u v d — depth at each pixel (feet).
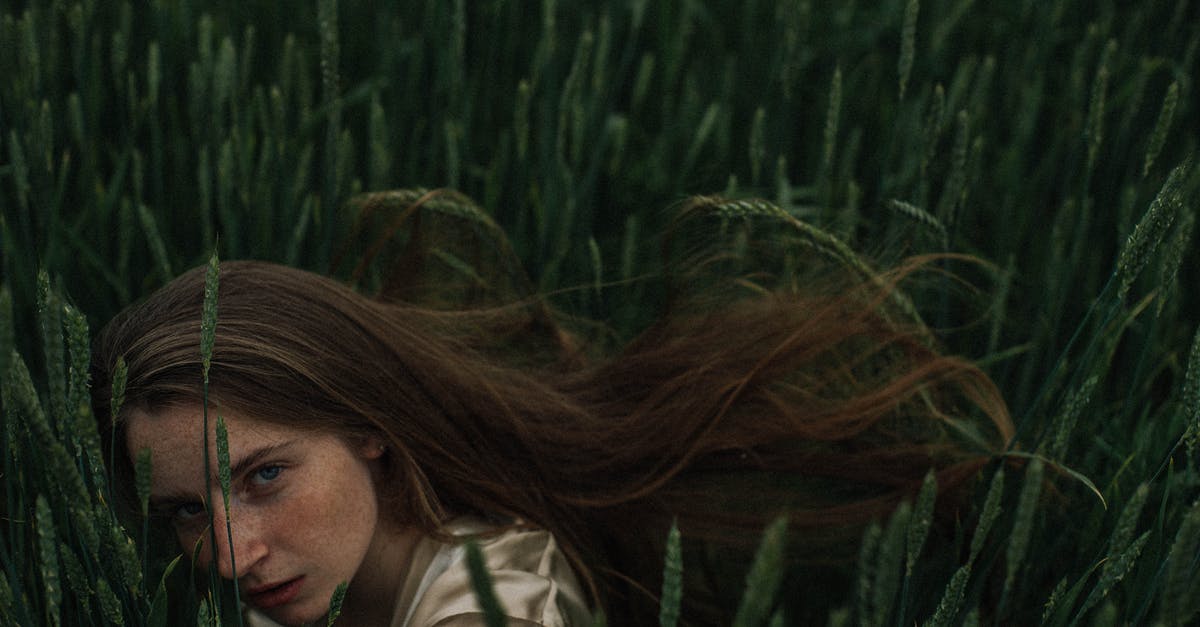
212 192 5.61
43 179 4.77
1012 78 6.66
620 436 4.53
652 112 7.20
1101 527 4.08
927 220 4.36
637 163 6.72
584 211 5.68
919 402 4.86
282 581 3.50
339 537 3.58
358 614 4.09
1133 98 5.10
